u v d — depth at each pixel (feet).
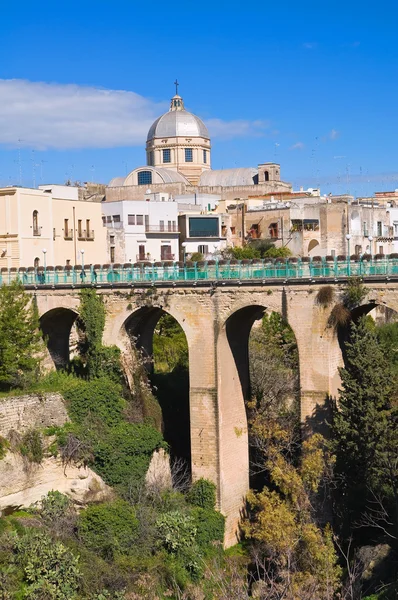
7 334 181.78
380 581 134.62
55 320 212.02
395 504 148.66
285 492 153.17
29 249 252.83
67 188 298.15
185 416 207.92
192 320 178.29
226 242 355.97
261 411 197.98
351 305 158.20
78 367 217.36
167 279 182.50
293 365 244.01
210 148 447.83
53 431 175.52
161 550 158.20
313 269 162.09
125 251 316.81
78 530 157.28
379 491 156.66
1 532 148.66
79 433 177.27
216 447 176.86
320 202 367.66
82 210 279.90
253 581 156.25
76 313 211.41
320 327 161.89
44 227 260.21
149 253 327.67
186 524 163.12
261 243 341.82
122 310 189.98
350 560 150.41
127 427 183.83
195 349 178.19
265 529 149.89
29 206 253.44
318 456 150.71
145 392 194.49
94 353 192.75
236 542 180.24
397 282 151.74
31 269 210.38
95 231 286.66
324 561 134.82
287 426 195.62
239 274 171.32
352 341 162.91
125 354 193.36
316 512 158.51
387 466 149.89
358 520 158.92
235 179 433.07
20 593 134.82
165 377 219.82
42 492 170.81
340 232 343.67
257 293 169.17
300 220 343.46
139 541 157.99
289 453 186.19
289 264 164.86
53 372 198.29
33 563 138.00
